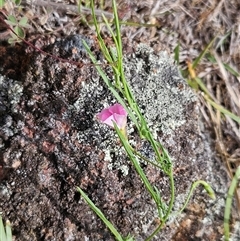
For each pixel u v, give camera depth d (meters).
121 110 0.13
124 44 0.16
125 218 0.14
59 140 0.14
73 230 0.14
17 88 0.15
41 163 0.14
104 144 0.14
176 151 0.15
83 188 0.14
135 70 0.16
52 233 0.14
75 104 0.15
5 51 0.15
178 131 0.15
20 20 0.16
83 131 0.14
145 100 0.15
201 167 0.16
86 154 0.14
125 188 0.14
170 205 0.13
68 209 0.14
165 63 0.16
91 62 0.15
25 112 0.14
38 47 0.15
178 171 0.15
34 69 0.15
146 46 0.16
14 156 0.14
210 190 0.14
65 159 0.14
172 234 0.15
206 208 0.16
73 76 0.15
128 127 0.15
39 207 0.14
